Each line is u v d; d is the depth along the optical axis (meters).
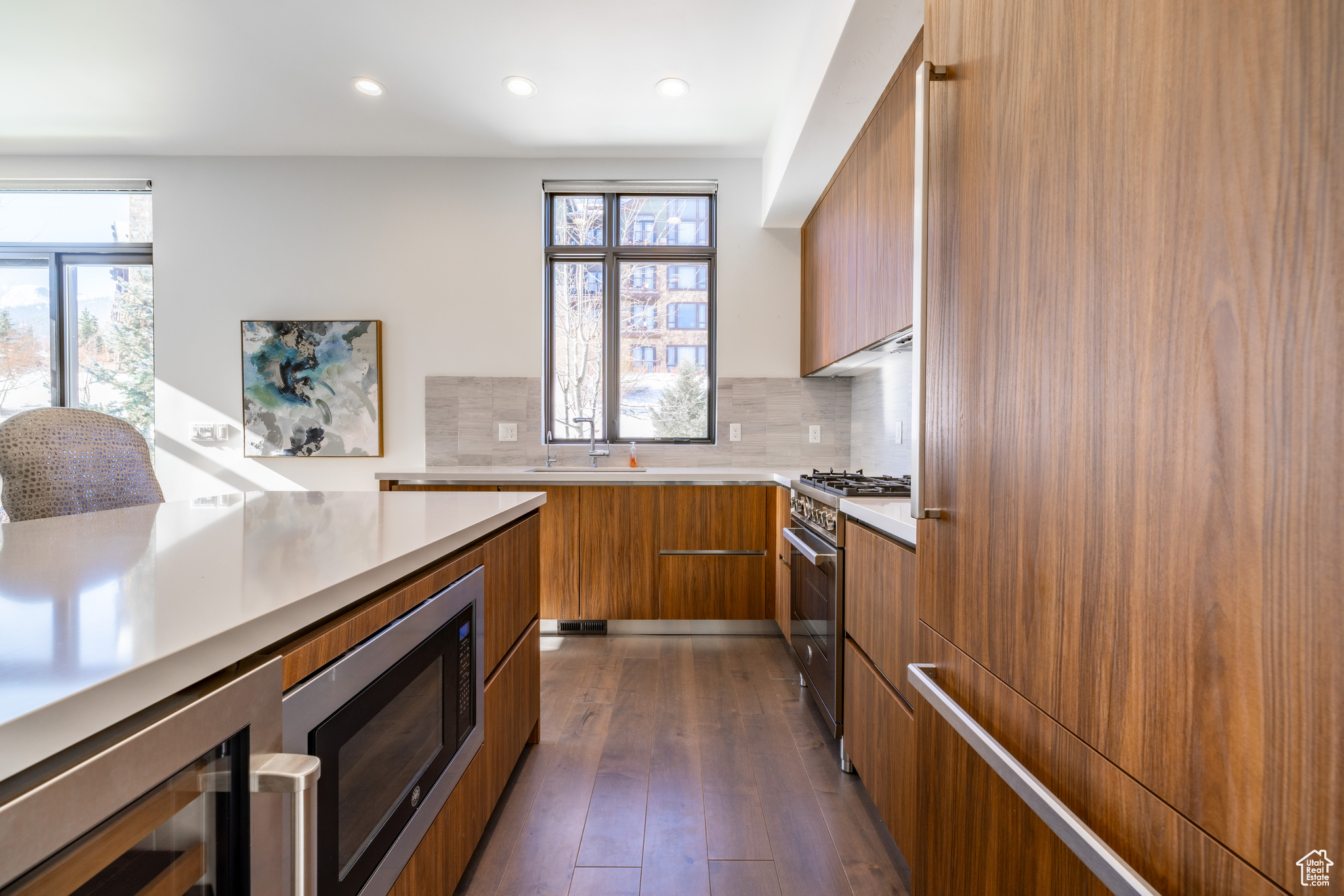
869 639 1.58
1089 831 0.52
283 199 3.65
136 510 1.34
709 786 1.75
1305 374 0.37
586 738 2.03
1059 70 0.61
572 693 2.41
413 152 3.60
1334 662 0.35
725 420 3.69
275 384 3.64
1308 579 0.37
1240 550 0.41
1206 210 0.44
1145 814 0.50
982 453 0.78
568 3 2.34
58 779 0.34
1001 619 0.73
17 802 0.32
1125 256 0.52
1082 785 0.58
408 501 1.59
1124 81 0.52
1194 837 0.45
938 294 0.91
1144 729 0.50
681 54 2.64
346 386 3.65
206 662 0.47
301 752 0.65
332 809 0.71
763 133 3.34
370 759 0.83
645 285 3.78
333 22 2.46
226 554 0.84
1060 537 0.62
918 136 0.91
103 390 3.76
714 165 3.67
